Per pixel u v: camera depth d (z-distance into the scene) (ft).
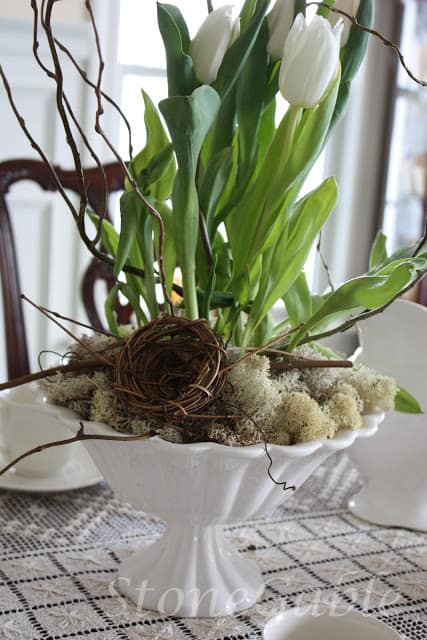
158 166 3.00
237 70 2.86
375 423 3.00
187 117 2.66
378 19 10.44
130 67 9.79
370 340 3.68
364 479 3.87
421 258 2.92
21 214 8.87
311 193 3.14
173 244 3.16
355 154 10.87
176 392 2.75
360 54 3.03
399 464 3.70
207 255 3.05
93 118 9.16
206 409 2.76
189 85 2.86
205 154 3.20
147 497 2.88
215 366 2.72
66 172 5.41
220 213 3.14
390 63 10.44
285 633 2.63
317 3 2.92
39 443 3.79
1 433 3.89
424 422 3.61
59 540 3.44
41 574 3.18
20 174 5.30
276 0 2.96
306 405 2.77
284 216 3.08
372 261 3.45
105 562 3.30
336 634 2.65
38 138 8.89
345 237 11.08
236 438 2.70
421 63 9.98
